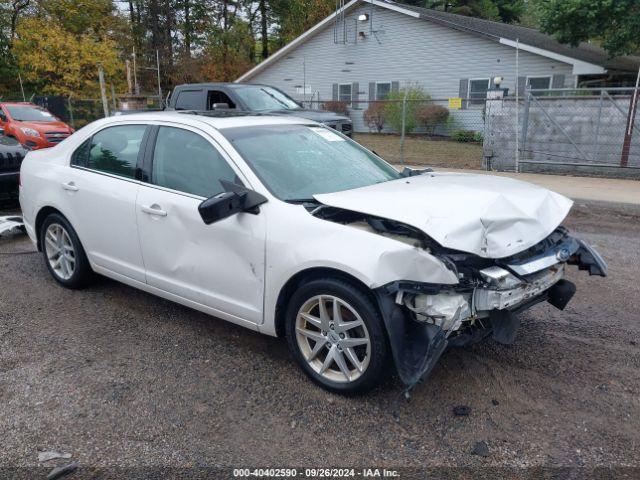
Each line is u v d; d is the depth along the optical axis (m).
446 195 3.44
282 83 27.70
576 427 3.05
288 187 3.68
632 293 5.02
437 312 2.99
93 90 24.98
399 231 3.18
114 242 4.38
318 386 3.44
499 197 3.38
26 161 5.30
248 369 3.67
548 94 20.67
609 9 16.53
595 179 11.44
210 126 3.98
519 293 3.18
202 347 3.98
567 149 12.31
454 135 21.48
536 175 12.12
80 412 3.18
